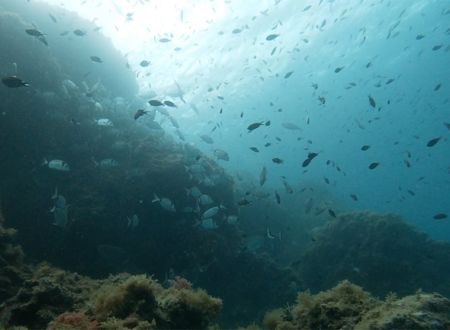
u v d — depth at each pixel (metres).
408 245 14.76
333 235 16.05
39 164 10.25
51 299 5.26
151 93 15.09
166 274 9.94
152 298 5.02
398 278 13.98
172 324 4.88
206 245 10.86
